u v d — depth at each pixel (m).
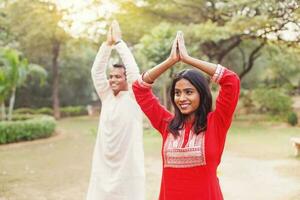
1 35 23.77
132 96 3.70
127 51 3.76
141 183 3.69
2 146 12.34
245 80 27.03
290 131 15.39
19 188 6.65
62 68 28.81
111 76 3.74
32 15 21.42
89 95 31.05
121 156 3.66
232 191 6.27
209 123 2.27
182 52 2.31
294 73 24.02
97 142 3.85
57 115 25.81
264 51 20.53
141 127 3.78
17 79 13.98
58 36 22.73
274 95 20.72
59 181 7.18
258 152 10.13
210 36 14.74
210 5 16.19
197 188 2.20
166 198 2.29
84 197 6.02
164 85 14.75
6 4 21.67
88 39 22.38
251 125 17.89
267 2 11.00
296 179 6.95
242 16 13.43
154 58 14.03
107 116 3.72
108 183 3.69
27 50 24.45
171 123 2.35
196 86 2.28
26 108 28.12
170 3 16.66
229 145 11.56
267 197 5.86
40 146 12.37
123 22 18.30
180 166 2.24
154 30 14.32
